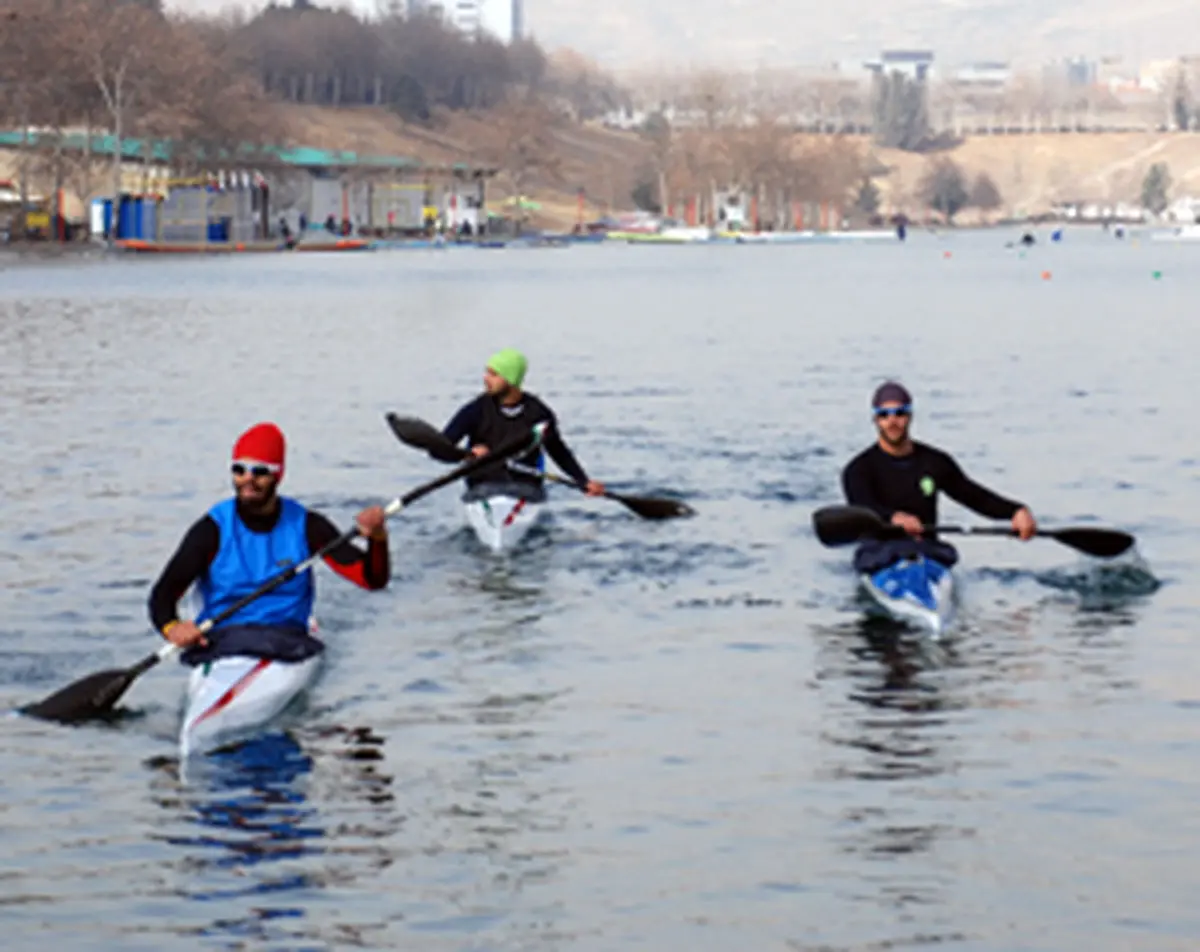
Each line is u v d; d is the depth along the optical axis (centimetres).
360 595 1622
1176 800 1026
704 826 994
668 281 10362
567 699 1264
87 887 910
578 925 861
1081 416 3067
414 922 866
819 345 5038
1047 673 1332
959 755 1120
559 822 1002
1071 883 905
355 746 1150
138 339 5172
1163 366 4162
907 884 907
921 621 1505
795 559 1792
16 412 3144
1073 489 2225
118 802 1042
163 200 16025
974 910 875
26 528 1955
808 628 1490
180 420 3020
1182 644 1420
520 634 1473
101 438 2756
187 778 1088
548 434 1948
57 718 1222
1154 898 885
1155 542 1864
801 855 948
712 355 4650
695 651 1410
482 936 849
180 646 1236
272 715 1216
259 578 1270
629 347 4962
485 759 1120
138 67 16300
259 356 4528
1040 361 4372
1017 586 1652
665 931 854
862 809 1019
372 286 9319
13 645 1435
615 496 1973
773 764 1105
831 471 2427
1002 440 2731
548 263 14225
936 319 6391
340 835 984
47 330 5578
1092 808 1015
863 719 1206
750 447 2689
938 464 1611
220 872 930
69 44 15612
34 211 16025
